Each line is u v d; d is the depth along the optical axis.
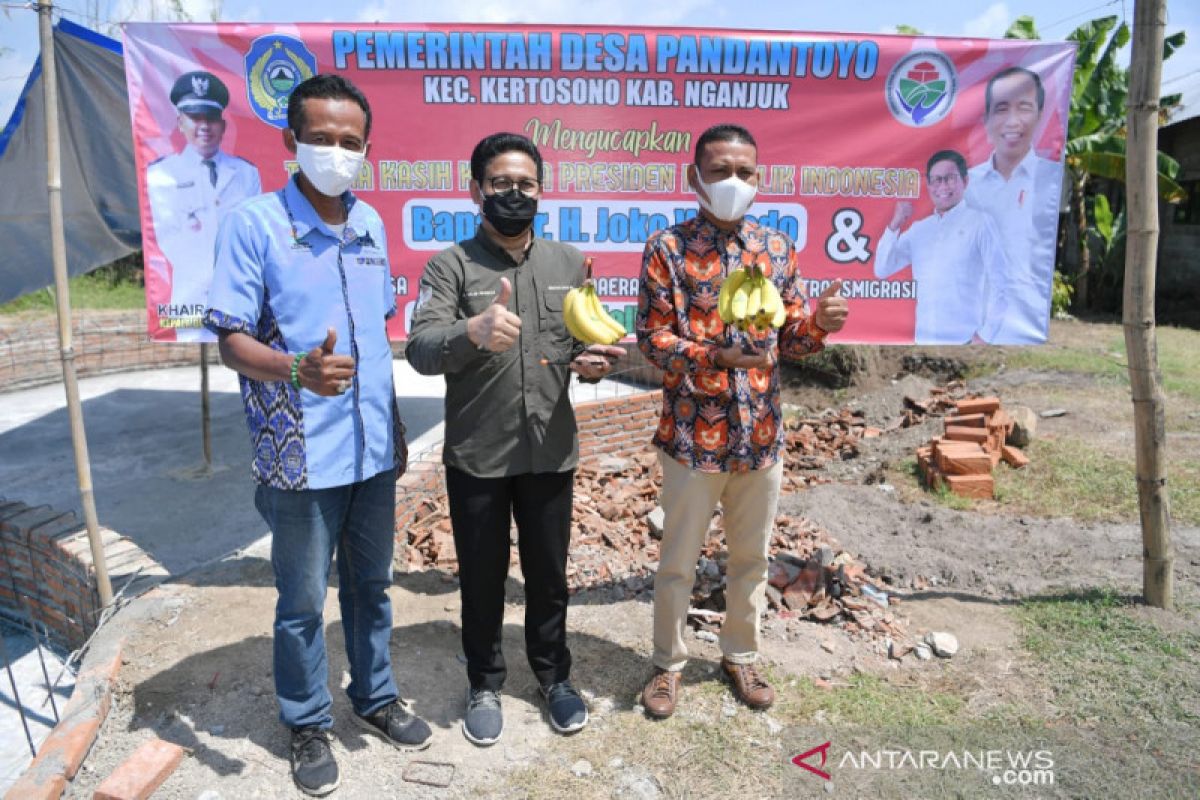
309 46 4.55
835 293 2.91
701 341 2.98
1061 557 4.84
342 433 2.72
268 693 3.41
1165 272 16.56
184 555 5.31
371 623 3.04
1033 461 6.49
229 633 3.86
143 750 3.01
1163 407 3.94
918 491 6.08
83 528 5.42
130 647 3.75
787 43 4.65
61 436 8.09
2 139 5.36
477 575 3.02
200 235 4.65
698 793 2.89
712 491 3.07
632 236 4.86
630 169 4.79
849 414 8.70
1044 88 4.71
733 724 3.25
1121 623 3.99
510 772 2.99
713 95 4.71
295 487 2.64
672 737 3.17
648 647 3.82
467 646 3.16
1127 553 4.84
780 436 3.15
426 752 3.09
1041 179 4.81
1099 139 14.89
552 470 2.97
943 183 4.82
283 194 2.67
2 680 4.99
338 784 2.91
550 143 4.73
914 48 4.68
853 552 4.91
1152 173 3.73
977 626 4.05
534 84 4.66
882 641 3.90
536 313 2.93
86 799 2.92
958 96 4.73
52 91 4.00
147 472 7.01
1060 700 3.42
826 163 4.78
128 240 6.58
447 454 2.98
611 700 3.40
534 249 2.98
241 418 8.75
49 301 14.96
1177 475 6.12
